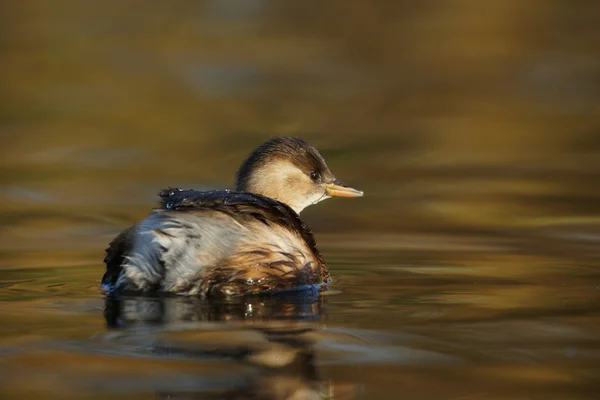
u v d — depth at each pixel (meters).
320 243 13.66
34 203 16.47
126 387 7.46
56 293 10.41
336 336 8.75
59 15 34.25
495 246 13.32
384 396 7.32
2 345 8.42
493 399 7.27
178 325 9.09
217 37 31.86
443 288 10.77
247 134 21.75
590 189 17.25
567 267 11.95
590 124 22.59
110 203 16.47
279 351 8.31
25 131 21.91
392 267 12.02
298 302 10.02
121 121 22.89
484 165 19.27
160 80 26.80
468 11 35.28
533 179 18.11
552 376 7.77
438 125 22.66
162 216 10.09
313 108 24.20
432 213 15.71
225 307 9.74
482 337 8.77
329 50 30.38
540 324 9.21
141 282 10.04
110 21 33.69
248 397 7.29
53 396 7.27
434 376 7.77
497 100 25.06
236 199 10.42
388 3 36.78
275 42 31.27
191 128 22.30
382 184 17.92
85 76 26.94
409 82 27.02
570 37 31.44
